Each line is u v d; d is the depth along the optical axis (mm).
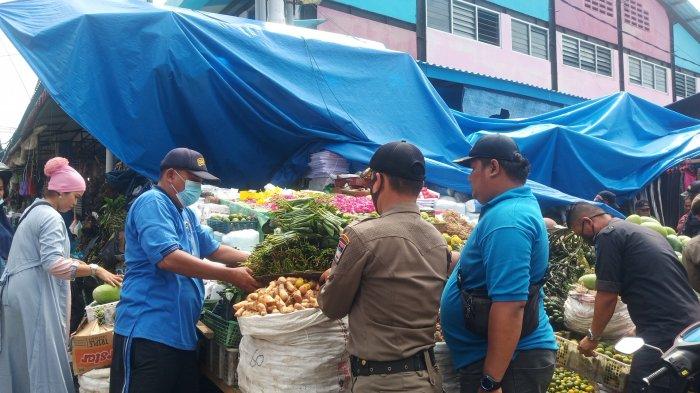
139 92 5809
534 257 2424
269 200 5227
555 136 8695
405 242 2312
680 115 10945
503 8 15445
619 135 10070
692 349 2299
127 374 3068
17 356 4086
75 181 4285
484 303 2416
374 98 7305
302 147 6934
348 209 4863
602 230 3373
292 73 6867
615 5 18781
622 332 3912
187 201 3410
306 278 3197
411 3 13281
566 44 17234
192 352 3311
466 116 9188
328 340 2840
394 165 2387
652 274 3180
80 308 6070
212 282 3965
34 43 5434
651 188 10648
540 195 7066
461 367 2596
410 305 2277
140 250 3150
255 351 2883
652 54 20078
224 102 6324
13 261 4113
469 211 6496
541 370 2494
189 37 6188
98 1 6098
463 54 14352
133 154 5773
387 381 2244
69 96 5441
